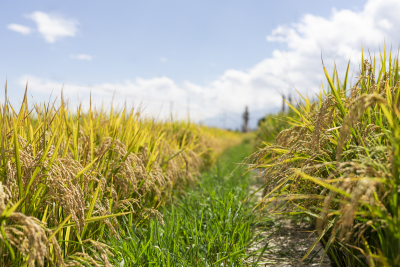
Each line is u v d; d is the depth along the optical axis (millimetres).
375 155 1771
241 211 3654
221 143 14305
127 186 3102
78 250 2197
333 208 2215
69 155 2422
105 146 2732
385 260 1354
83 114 3469
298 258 2693
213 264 2355
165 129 6410
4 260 1783
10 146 2047
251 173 7250
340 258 2449
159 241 2557
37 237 1387
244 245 2752
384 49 2471
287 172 2344
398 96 1985
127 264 2199
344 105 2281
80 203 1903
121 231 2717
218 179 6293
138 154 3396
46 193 2078
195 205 4219
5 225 1608
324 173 2443
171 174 4027
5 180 1901
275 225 3482
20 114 2232
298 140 2338
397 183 1371
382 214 1347
